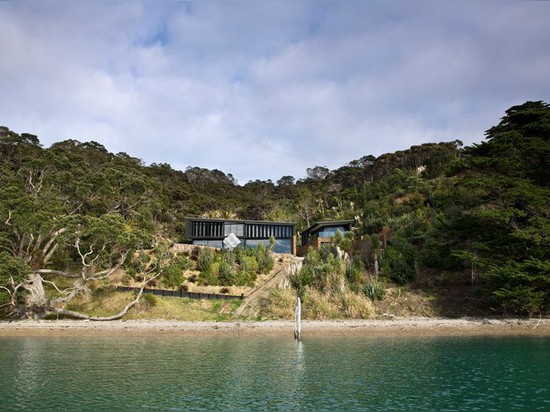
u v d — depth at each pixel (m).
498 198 41.25
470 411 16.53
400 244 51.91
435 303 43.50
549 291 37.84
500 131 46.25
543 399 18.02
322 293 44.69
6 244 43.56
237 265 54.00
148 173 99.19
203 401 17.77
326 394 18.81
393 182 99.06
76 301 43.78
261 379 21.44
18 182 46.00
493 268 38.12
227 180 170.38
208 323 39.56
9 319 40.12
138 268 49.34
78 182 45.81
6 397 18.17
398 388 19.73
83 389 19.52
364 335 36.31
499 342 32.44
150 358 26.77
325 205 108.44
